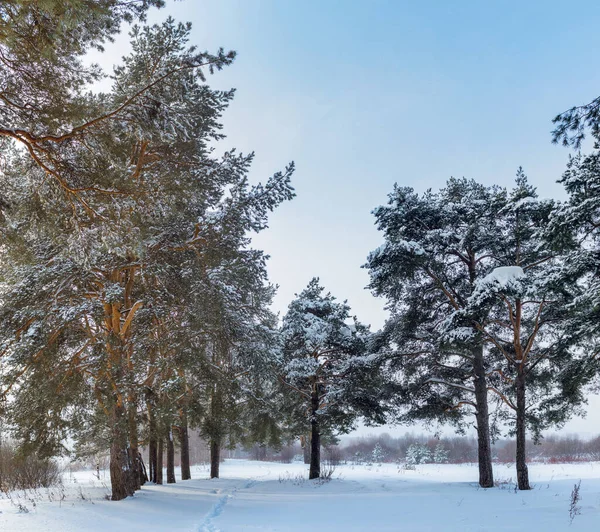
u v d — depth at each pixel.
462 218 19.72
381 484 21.11
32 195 9.13
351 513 12.23
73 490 17.47
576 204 13.24
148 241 12.66
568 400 17.23
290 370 23.30
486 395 19.09
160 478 22.45
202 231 13.96
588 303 13.21
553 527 8.99
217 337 16.19
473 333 16.31
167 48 12.60
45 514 10.51
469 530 9.08
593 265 13.21
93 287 14.50
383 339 21.66
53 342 13.03
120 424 13.03
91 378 13.84
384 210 19.94
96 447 16.23
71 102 7.79
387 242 18.77
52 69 7.68
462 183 21.64
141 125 7.69
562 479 20.97
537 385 19.47
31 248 12.48
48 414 13.60
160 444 22.55
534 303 18.72
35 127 7.86
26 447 13.65
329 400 23.42
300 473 31.12
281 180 14.21
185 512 12.32
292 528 9.68
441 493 16.59
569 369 15.59
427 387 20.78
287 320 25.05
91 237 8.84
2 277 12.08
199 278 14.20
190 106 12.69
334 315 25.22
